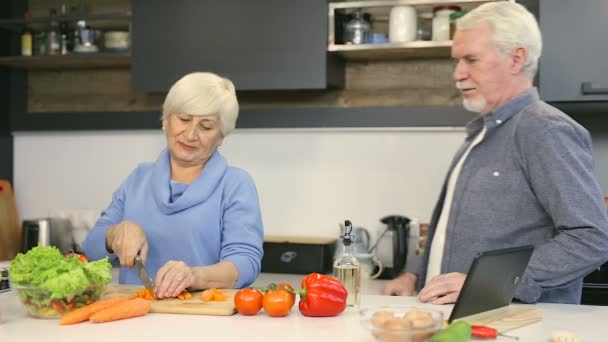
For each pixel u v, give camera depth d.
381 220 3.23
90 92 3.72
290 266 3.18
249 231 2.10
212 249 2.12
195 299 1.81
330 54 3.15
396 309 1.47
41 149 3.75
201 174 2.14
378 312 1.43
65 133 3.72
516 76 2.05
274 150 3.48
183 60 3.20
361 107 3.33
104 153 3.68
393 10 3.09
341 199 3.41
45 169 3.75
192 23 3.19
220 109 2.05
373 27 3.29
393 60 3.37
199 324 1.60
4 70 3.71
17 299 1.92
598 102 2.86
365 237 3.29
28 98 3.78
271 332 1.53
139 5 3.24
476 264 1.52
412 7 3.09
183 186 2.15
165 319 1.65
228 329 1.55
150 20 3.23
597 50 2.80
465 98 2.12
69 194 3.72
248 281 2.02
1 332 1.53
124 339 1.47
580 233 1.82
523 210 1.96
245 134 3.51
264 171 3.49
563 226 1.85
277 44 3.11
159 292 1.79
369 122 3.32
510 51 2.02
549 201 1.88
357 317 1.68
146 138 3.63
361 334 1.51
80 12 3.56
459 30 2.10
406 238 3.18
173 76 3.21
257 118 3.42
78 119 3.63
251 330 1.55
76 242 3.53
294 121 3.39
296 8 3.09
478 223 2.01
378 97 3.39
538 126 1.93
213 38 3.17
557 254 1.82
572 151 1.89
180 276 1.80
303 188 3.45
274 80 3.12
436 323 1.37
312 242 3.21
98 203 3.69
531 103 2.02
